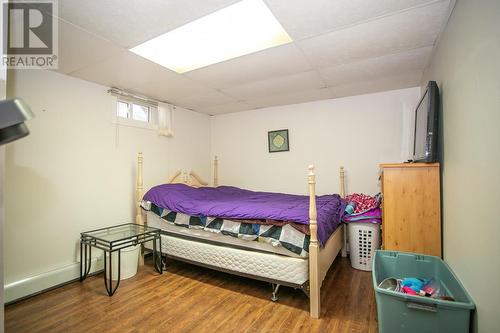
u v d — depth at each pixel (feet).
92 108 8.75
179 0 4.68
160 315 6.05
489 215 3.53
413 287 5.43
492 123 3.43
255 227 6.89
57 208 7.72
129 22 5.35
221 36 6.11
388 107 10.19
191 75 8.40
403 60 7.39
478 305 3.86
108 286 7.57
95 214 8.73
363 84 9.43
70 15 5.05
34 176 7.23
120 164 9.61
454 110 5.04
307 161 11.82
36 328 5.56
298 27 5.62
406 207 6.56
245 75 8.46
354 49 6.70
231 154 13.93
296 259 6.29
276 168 12.61
